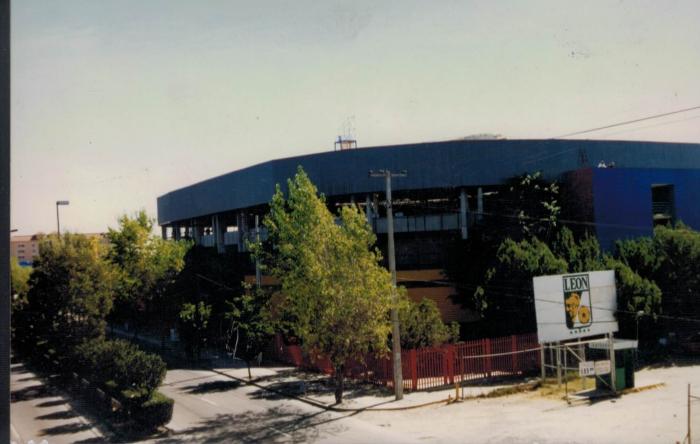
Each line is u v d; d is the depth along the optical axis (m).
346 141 48.25
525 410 22.38
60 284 27.97
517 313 30.61
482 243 35.50
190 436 20.44
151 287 40.97
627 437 18.02
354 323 23.94
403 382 27.20
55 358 30.86
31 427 21.77
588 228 38.00
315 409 24.28
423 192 42.75
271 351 38.06
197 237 60.66
